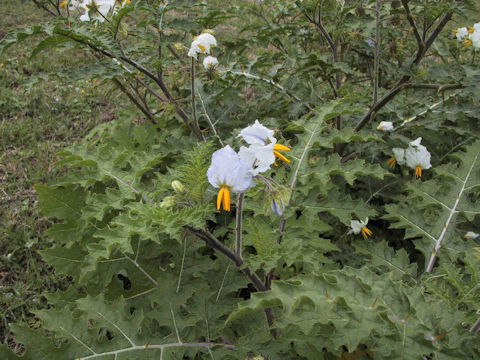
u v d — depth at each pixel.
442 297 0.43
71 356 0.41
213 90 0.73
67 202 0.55
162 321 0.46
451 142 0.69
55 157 0.94
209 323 0.47
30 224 0.77
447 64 0.69
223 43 0.77
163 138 0.68
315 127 0.54
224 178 0.39
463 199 0.53
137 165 0.51
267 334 0.44
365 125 0.70
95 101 1.15
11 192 0.85
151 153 0.52
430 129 0.66
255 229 0.42
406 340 0.36
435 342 0.37
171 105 0.65
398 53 0.80
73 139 1.01
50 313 0.42
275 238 0.44
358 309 0.35
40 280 0.67
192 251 0.50
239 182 0.39
